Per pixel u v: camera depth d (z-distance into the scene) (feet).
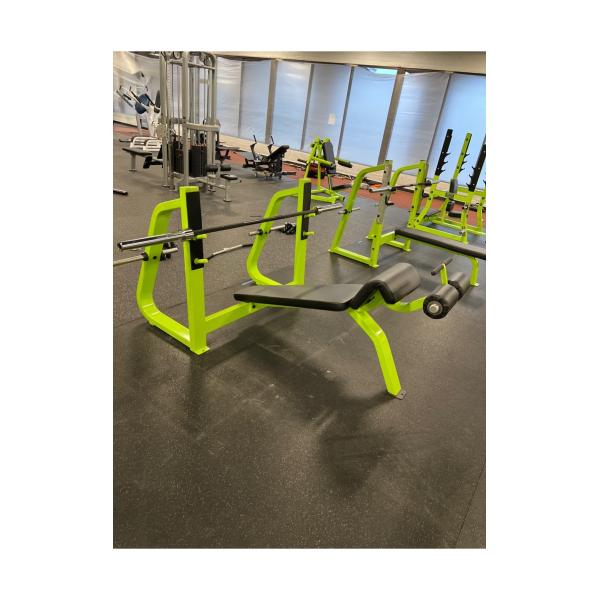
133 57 29.19
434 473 4.78
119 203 13.74
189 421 5.13
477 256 10.40
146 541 3.78
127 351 6.31
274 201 8.36
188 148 15.58
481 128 20.79
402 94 22.21
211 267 9.87
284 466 4.65
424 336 7.93
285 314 8.04
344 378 6.32
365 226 15.46
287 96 26.07
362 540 3.97
